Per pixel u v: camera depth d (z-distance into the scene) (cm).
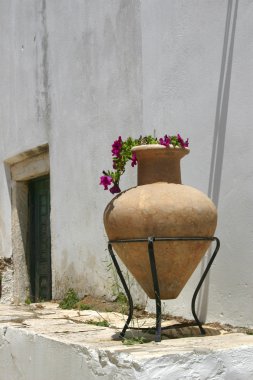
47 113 705
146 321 461
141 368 290
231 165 417
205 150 442
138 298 524
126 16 555
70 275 648
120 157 383
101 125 596
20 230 802
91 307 577
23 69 762
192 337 368
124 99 559
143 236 348
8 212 815
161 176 368
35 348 388
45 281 768
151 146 364
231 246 416
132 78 547
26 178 786
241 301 406
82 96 630
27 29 752
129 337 367
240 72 411
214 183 432
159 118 494
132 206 351
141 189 360
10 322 468
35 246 799
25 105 755
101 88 596
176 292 370
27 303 740
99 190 598
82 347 333
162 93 490
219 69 431
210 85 439
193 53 456
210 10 441
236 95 414
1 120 827
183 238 347
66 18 662
